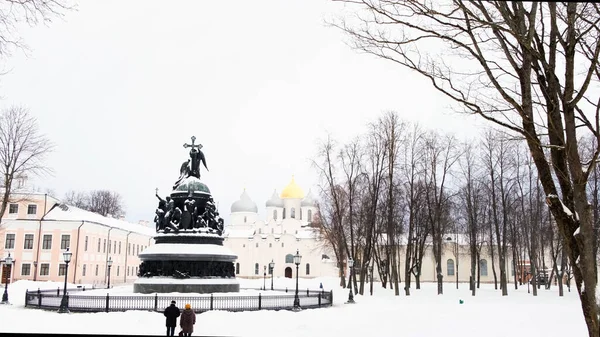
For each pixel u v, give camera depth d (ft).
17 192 203.92
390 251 185.68
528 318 75.51
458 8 31.09
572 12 29.58
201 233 106.01
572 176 29.48
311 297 103.24
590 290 28.48
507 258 275.18
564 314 80.84
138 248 281.95
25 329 63.31
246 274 371.35
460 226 208.13
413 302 121.70
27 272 204.64
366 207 167.63
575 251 30.81
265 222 383.86
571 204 31.89
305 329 66.39
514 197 192.75
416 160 156.87
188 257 102.22
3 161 153.07
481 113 32.01
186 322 57.67
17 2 38.32
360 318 79.71
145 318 74.84
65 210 217.97
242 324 71.87
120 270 253.44
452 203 174.60
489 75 31.42
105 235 234.38
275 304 95.55
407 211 174.91
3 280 203.31
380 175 150.30
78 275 206.69
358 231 174.40
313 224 248.52
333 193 155.53
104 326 67.92
